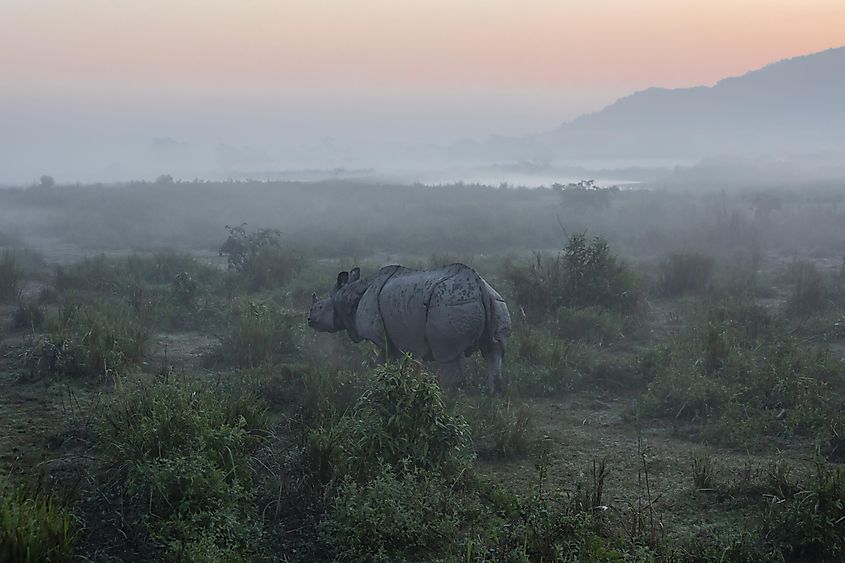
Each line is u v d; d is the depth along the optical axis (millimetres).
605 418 9109
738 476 7117
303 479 6512
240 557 5492
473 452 7543
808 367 9867
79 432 8047
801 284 15555
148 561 5590
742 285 16594
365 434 6676
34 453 7633
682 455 7824
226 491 6082
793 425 8320
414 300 9133
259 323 11695
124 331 11617
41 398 9500
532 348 11008
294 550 5844
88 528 5941
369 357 10516
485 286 8984
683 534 6051
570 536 5707
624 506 6594
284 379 9805
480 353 10516
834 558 5656
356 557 5738
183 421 6699
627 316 13500
